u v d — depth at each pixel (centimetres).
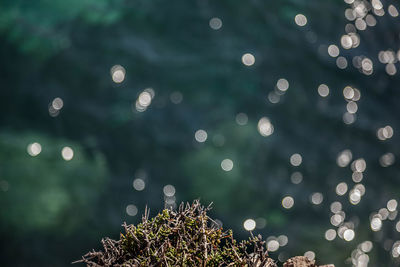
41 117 1219
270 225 989
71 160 1110
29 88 1260
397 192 1064
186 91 1254
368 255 918
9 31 1339
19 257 894
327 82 1249
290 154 1136
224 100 1235
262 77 1259
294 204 1034
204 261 221
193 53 1310
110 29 1352
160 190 1074
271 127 1184
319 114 1201
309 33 1320
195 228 232
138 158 1139
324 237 957
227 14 1367
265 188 1067
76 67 1283
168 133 1181
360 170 1107
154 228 230
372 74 1266
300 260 272
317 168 1112
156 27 1359
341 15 1348
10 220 935
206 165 1110
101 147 1161
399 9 1372
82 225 971
